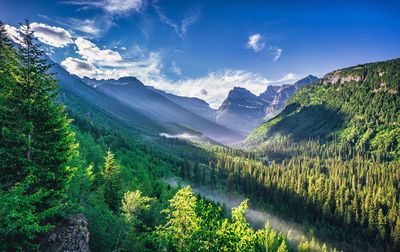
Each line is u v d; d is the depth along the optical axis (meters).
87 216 27.45
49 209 19.39
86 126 136.25
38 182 21.59
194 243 18.17
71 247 20.39
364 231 132.00
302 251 105.56
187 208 20.16
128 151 126.31
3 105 20.75
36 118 22.11
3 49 24.39
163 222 45.47
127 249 29.53
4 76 21.33
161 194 73.69
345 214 141.75
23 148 20.45
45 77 22.70
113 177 51.56
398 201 150.62
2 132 19.41
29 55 22.17
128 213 34.19
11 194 15.89
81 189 41.62
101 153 80.88
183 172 163.88
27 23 22.02
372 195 148.38
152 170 119.31
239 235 16.73
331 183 166.12
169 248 20.80
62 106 23.72
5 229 14.77
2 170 20.03
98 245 27.33
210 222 18.22
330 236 133.12
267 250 93.31
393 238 122.19
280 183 174.12
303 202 156.12
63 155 23.08
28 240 18.59
